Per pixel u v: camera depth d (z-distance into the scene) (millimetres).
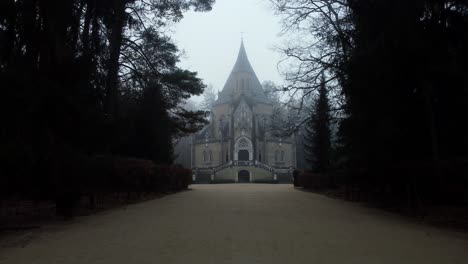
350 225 10547
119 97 24984
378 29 13086
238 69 89250
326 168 33531
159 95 25984
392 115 13336
